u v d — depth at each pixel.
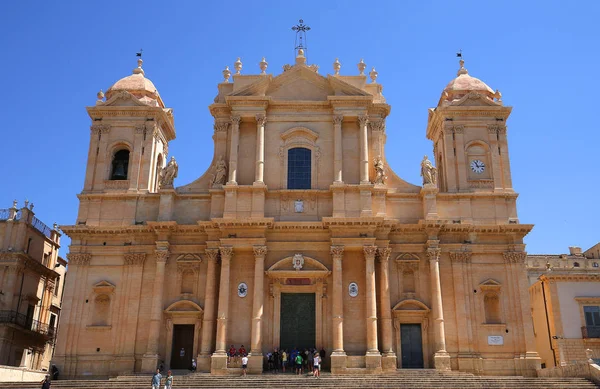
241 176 41.56
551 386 30.62
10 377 35.34
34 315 51.03
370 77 44.25
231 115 42.16
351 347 37.94
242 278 39.44
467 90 44.47
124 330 38.78
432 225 39.47
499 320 38.94
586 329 45.47
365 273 38.81
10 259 47.03
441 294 39.19
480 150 42.94
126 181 42.25
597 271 51.44
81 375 38.03
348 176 41.41
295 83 43.53
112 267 40.22
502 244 40.22
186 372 36.91
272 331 38.59
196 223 40.94
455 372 35.91
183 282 39.88
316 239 39.88
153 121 43.50
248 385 31.92
